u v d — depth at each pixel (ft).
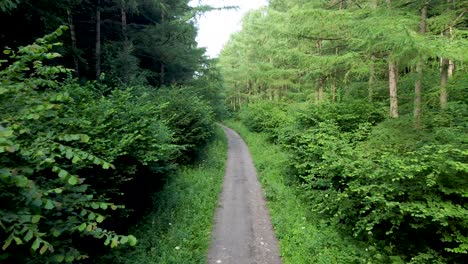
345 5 47.93
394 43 26.18
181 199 33.50
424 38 25.04
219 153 65.00
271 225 30.14
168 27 67.15
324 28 41.57
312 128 44.45
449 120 28.22
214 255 24.25
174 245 24.32
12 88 10.30
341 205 26.30
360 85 45.44
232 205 35.60
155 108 32.14
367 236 24.71
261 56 97.96
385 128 29.50
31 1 31.22
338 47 50.93
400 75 45.21
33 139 10.80
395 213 22.11
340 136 36.29
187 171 47.55
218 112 94.63
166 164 32.37
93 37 59.57
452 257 19.62
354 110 43.39
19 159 9.35
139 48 65.82
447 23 30.48
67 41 45.96
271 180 44.39
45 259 9.82
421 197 21.47
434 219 18.51
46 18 32.76
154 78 71.10
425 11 31.53
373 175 22.36
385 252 22.81
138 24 69.15
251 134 95.45
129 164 24.23
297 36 44.96
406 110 37.86
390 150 25.79
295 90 96.02
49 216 11.03
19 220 8.23
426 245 21.58
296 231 27.20
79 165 17.11
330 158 28.68
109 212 22.03
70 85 23.38
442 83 30.48
